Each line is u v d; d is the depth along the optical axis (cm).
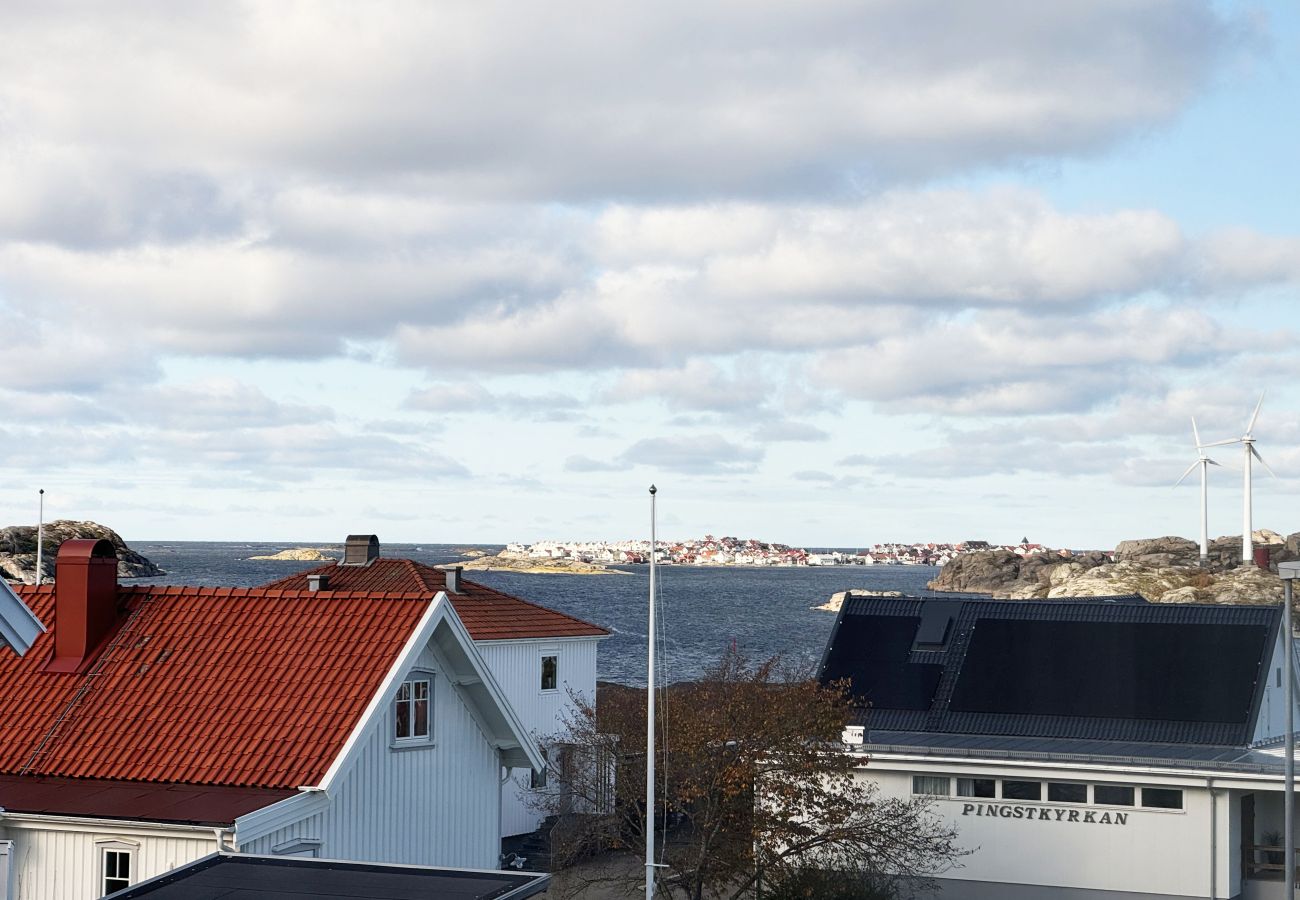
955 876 3619
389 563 4744
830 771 3055
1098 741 3931
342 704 2388
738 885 3108
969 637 4338
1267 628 4081
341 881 1658
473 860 2764
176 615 2630
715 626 17175
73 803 2202
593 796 3400
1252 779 3362
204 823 2111
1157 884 3462
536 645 4441
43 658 2583
